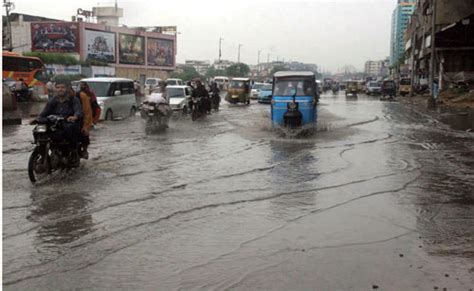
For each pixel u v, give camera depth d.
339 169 10.48
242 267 4.96
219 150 13.08
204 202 7.55
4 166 10.26
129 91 22.80
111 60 69.62
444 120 23.67
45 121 8.95
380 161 11.63
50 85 33.22
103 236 5.89
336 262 5.12
